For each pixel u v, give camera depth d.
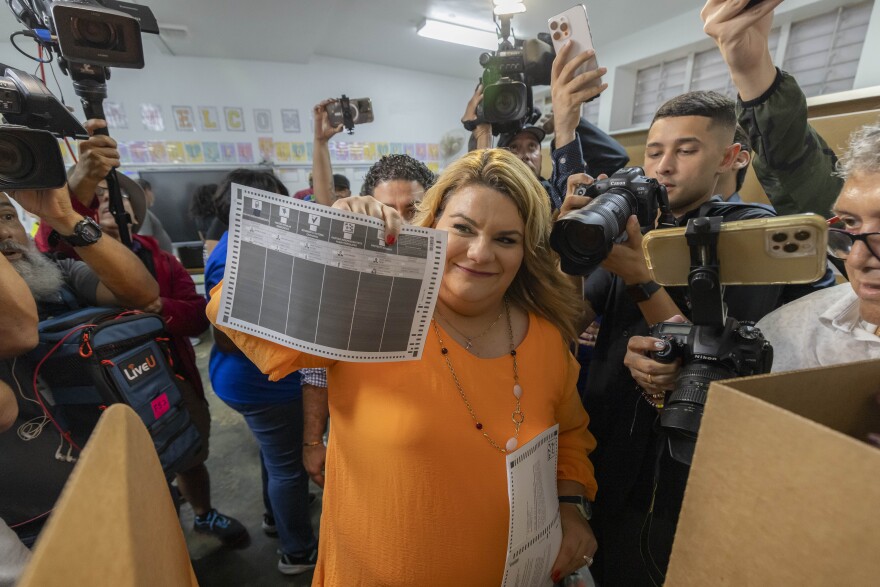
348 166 4.94
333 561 0.63
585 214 0.53
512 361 0.62
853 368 0.34
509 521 0.55
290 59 4.27
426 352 0.57
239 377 1.11
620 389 0.82
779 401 0.31
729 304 0.77
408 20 3.41
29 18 1.04
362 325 0.47
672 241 0.51
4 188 0.69
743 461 0.27
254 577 1.37
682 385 0.51
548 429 0.61
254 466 1.90
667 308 0.68
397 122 5.00
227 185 1.39
